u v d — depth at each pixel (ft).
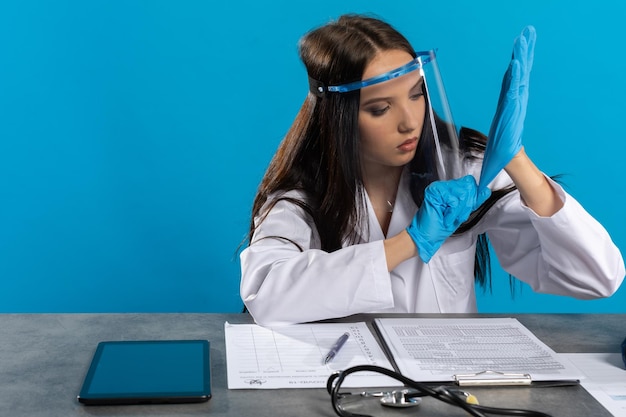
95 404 3.68
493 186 5.75
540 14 10.55
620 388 3.99
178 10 10.41
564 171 10.93
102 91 10.52
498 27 10.62
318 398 3.79
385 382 3.97
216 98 10.66
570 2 10.51
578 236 5.17
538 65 10.66
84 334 4.57
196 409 3.67
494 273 11.01
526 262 5.81
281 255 5.24
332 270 4.89
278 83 10.66
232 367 4.11
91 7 10.32
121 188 10.77
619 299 10.94
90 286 10.91
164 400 3.70
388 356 4.33
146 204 10.84
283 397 3.80
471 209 5.10
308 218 5.68
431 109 5.17
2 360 4.17
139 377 3.92
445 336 4.58
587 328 4.83
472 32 10.64
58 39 10.35
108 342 4.39
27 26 10.28
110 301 10.96
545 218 5.16
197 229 10.93
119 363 4.10
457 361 4.21
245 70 10.61
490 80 10.75
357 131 5.19
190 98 10.64
